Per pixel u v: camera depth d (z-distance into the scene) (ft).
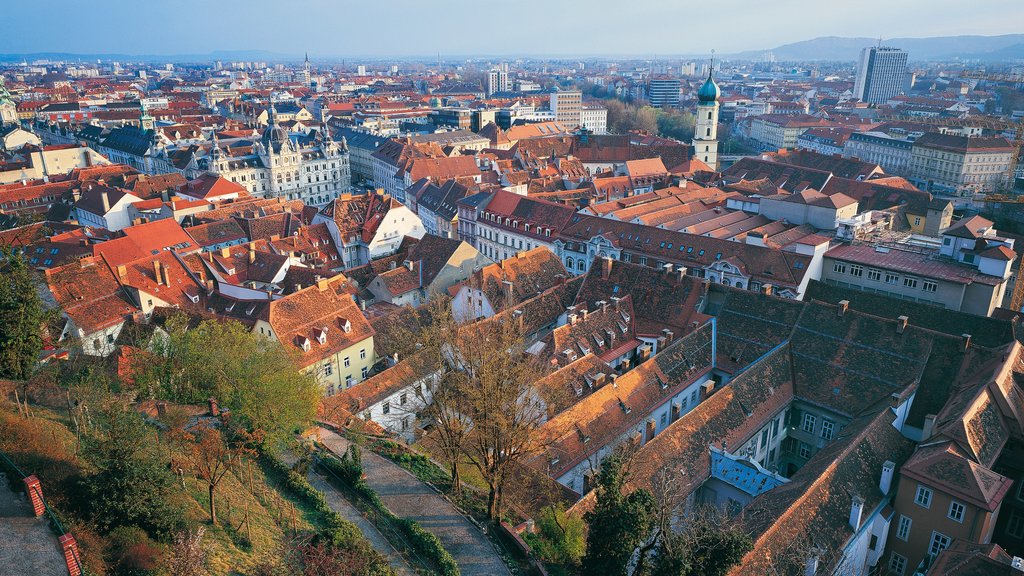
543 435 229.25
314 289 326.24
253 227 499.92
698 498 235.61
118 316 318.65
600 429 247.29
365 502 188.55
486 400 182.50
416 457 223.51
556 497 206.49
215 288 376.27
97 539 133.49
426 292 416.67
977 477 196.75
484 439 184.96
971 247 357.61
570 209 517.55
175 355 223.51
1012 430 228.02
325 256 492.95
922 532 208.33
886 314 317.42
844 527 196.03
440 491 202.80
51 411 188.96
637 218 504.43
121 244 389.19
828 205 457.27
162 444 178.60
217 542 150.00
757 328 306.96
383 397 282.36
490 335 233.55
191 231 476.13
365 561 150.10
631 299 342.64
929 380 258.78
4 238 402.31
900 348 268.62
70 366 237.25
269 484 184.85
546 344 293.64
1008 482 198.80
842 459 211.61
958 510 198.49
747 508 204.85
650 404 269.64
